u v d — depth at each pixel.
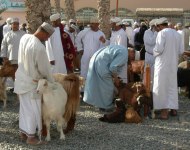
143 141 6.97
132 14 38.59
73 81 6.99
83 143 6.80
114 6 38.75
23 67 6.53
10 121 8.28
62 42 9.37
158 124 8.20
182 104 10.29
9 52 10.05
